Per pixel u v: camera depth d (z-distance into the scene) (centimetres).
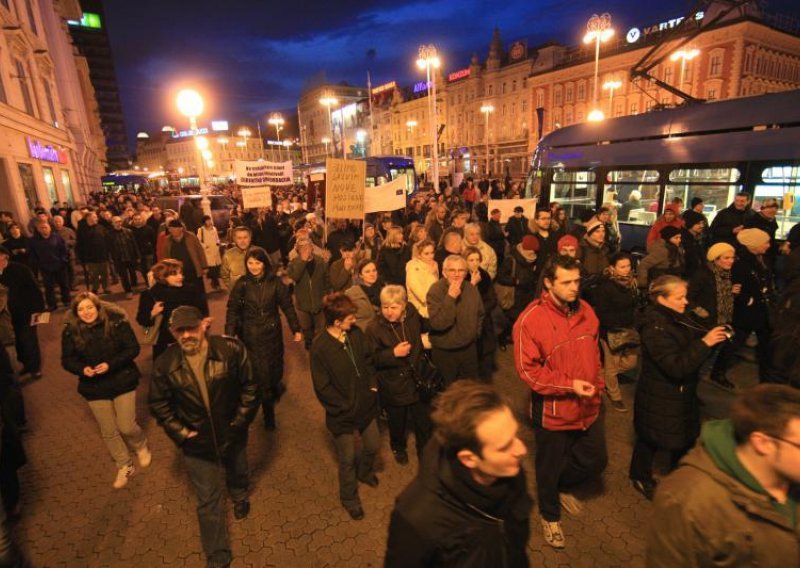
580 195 1073
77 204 2481
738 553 149
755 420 144
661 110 919
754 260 491
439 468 151
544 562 299
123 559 321
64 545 335
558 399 292
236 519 352
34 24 2219
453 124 7762
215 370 297
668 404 305
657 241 575
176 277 493
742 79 4131
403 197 806
